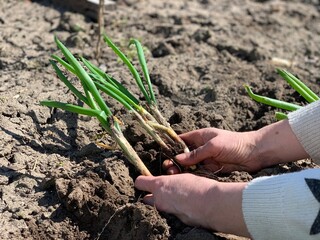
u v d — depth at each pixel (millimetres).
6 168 717
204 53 1034
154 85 916
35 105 815
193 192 627
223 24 1165
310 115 663
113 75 917
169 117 830
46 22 1072
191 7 1234
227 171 711
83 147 749
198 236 613
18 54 961
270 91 902
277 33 1188
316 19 1287
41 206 672
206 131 716
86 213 659
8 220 653
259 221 584
